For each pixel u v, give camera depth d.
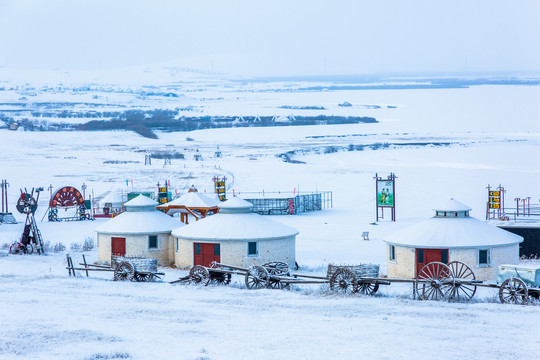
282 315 49.25
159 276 72.38
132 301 55.31
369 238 111.44
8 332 42.22
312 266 80.50
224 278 66.62
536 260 79.88
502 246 67.94
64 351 37.53
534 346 39.56
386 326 45.19
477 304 52.88
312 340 41.06
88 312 50.09
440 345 39.84
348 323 46.31
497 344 40.06
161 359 36.19
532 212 137.00
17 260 86.69
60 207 152.12
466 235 68.19
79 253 96.12
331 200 169.12
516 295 53.59
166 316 48.84
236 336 42.25
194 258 78.50
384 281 57.69
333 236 114.25
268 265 65.19
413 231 70.81
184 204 103.31
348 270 58.53
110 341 40.38
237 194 175.00
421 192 185.62
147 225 83.81
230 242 76.12
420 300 55.03
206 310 51.28
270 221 80.06
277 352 38.12
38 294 58.84
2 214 141.50
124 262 68.50
